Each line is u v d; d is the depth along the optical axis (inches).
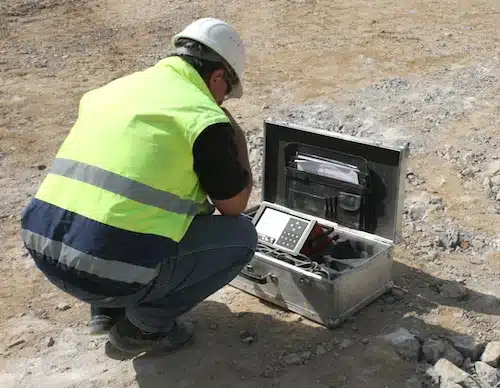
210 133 95.0
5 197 167.3
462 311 122.1
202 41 100.3
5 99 226.1
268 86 226.5
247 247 107.8
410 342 112.7
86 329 122.0
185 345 115.4
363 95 216.1
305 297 118.7
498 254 138.8
